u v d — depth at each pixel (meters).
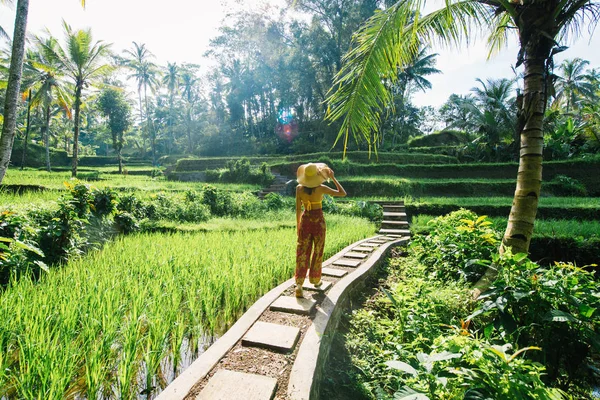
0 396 2.05
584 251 7.55
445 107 42.81
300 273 3.70
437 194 16.53
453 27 4.60
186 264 4.75
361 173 20.25
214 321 3.22
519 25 4.00
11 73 7.62
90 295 3.21
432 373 2.13
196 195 12.05
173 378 2.50
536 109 3.85
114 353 2.61
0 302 2.90
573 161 18.20
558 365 2.98
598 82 25.91
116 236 7.25
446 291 3.94
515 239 3.95
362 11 24.59
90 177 21.89
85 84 18.80
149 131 47.47
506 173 19.25
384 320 3.55
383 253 6.58
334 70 28.72
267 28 29.14
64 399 2.17
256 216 11.48
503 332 2.98
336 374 2.89
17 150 34.69
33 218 5.20
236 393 2.00
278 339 2.71
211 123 44.22
